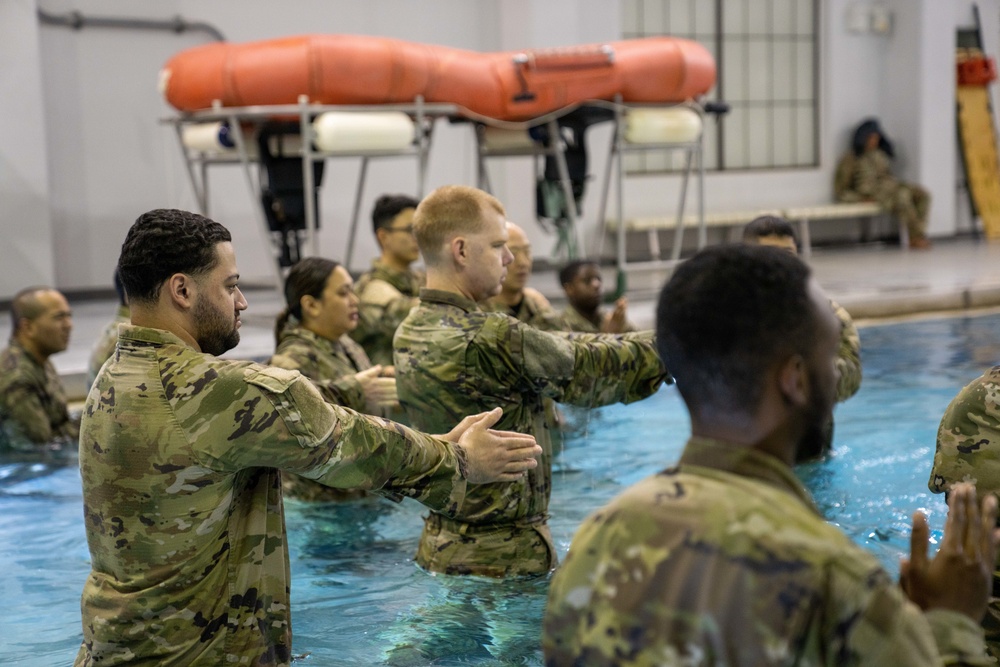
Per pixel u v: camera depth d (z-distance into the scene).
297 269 4.39
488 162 11.32
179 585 2.10
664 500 1.34
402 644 2.87
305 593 3.30
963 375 6.58
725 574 1.25
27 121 9.34
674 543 1.30
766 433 1.37
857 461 4.62
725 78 13.02
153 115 10.11
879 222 13.87
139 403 2.08
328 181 10.80
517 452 2.45
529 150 8.83
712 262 1.40
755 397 1.36
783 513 1.29
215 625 2.13
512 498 3.22
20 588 3.52
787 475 1.36
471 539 3.26
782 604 1.22
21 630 3.14
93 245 10.01
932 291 9.05
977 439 2.12
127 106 10.01
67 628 3.16
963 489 1.47
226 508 2.13
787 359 1.36
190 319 2.17
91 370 5.10
